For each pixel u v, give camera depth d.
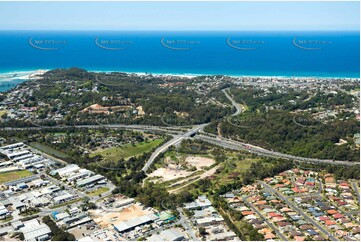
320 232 182.12
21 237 179.50
